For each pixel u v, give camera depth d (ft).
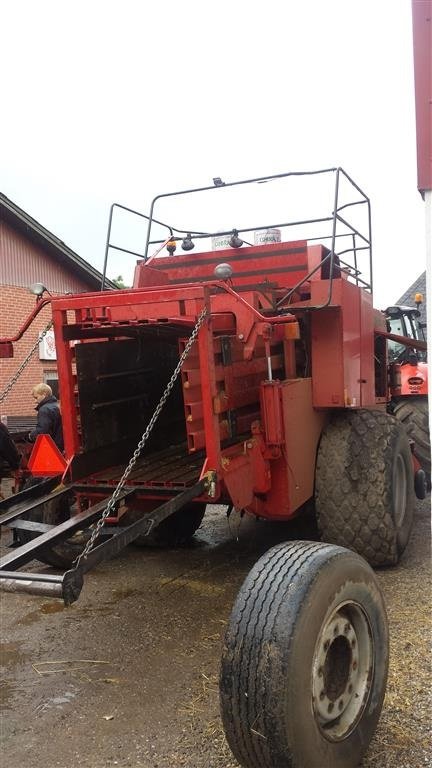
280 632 7.75
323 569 8.39
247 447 13.98
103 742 9.95
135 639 13.71
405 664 11.50
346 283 16.66
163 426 17.88
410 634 12.73
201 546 20.62
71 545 16.35
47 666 12.62
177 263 20.58
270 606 8.00
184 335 14.93
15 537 15.79
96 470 14.98
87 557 9.73
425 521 22.24
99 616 15.02
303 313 16.58
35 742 10.05
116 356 15.76
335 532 16.47
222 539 21.36
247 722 7.72
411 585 15.69
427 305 9.47
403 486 17.74
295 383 15.38
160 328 13.66
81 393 14.48
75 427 14.42
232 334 13.83
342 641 8.84
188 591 16.49
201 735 9.97
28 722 10.64
